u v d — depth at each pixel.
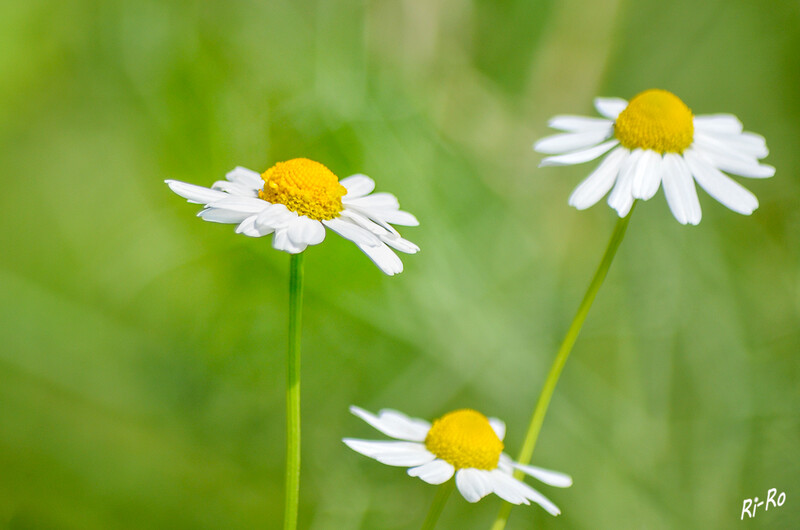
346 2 0.37
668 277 0.35
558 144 0.25
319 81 0.36
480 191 0.37
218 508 0.30
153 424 0.31
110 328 0.33
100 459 0.31
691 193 0.24
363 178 0.24
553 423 0.32
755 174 0.25
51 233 0.35
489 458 0.24
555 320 0.35
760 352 0.34
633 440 0.31
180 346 0.34
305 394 0.33
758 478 0.31
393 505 0.30
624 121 0.25
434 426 0.24
